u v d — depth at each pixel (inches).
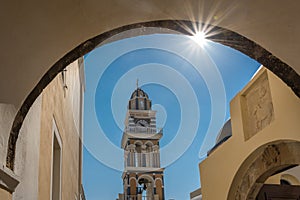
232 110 233.6
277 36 118.5
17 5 93.7
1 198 92.8
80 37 109.1
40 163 147.4
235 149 225.5
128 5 105.0
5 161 101.0
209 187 257.8
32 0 94.0
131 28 114.4
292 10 109.3
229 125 275.6
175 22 116.3
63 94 233.9
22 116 109.1
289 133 171.0
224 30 121.3
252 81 209.5
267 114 196.7
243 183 220.7
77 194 368.5
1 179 92.7
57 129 203.9
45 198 161.9
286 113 173.5
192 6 109.2
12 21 96.4
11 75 103.4
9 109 103.4
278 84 179.9
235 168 223.1
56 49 107.9
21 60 103.8
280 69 128.8
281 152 188.5
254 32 119.8
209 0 107.7
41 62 107.5
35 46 103.9
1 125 99.7
